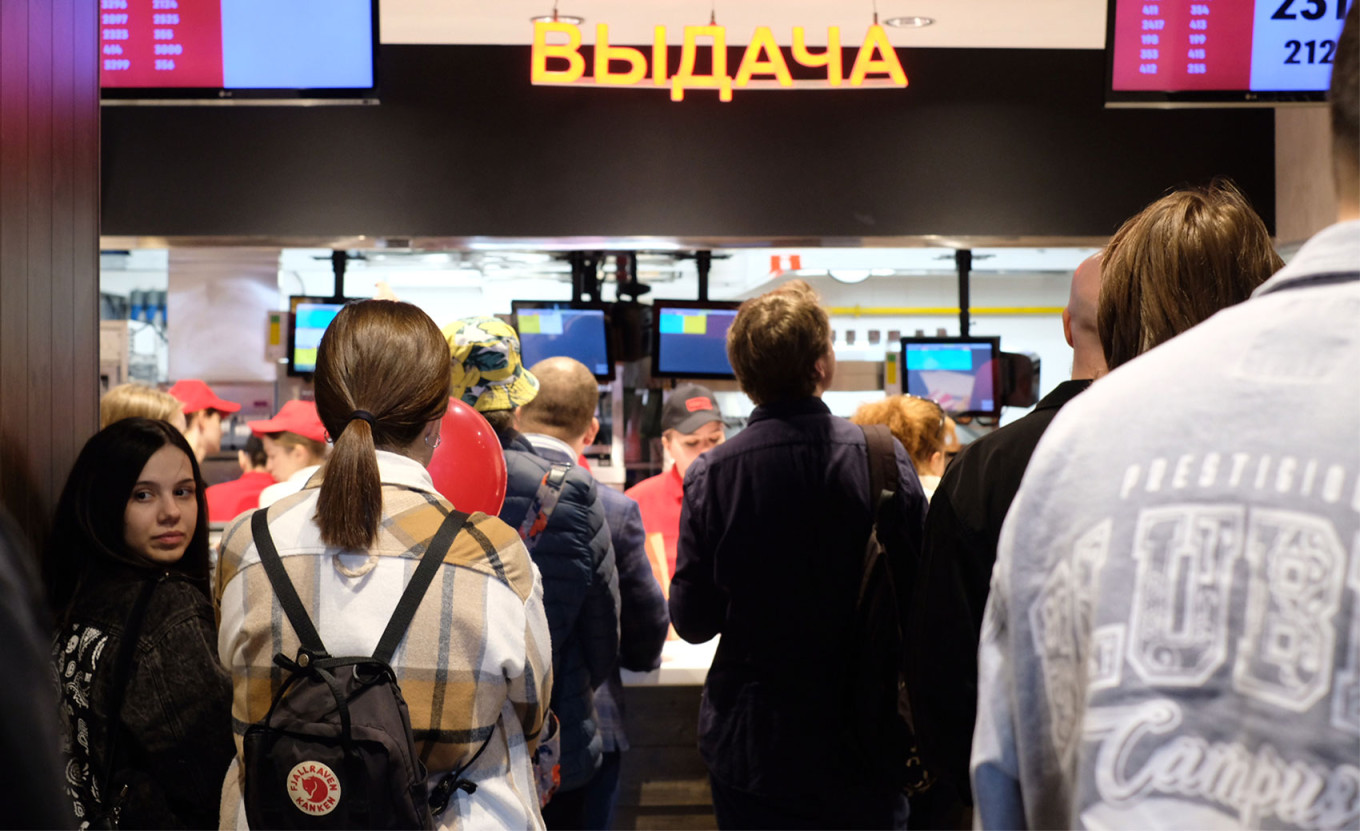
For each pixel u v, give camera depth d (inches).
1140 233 49.4
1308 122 167.8
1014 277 256.5
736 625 86.7
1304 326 24.6
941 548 54.7
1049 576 27.1
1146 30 124.8
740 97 175.5
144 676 61.9
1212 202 48.9
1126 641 24.5
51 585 66.8
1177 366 26.3
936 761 57.0
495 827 52.1
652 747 109.7
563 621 84.5
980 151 176.7
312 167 173.0
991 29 169.0
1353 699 21.5
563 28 138.0
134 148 171.9
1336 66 26.4
